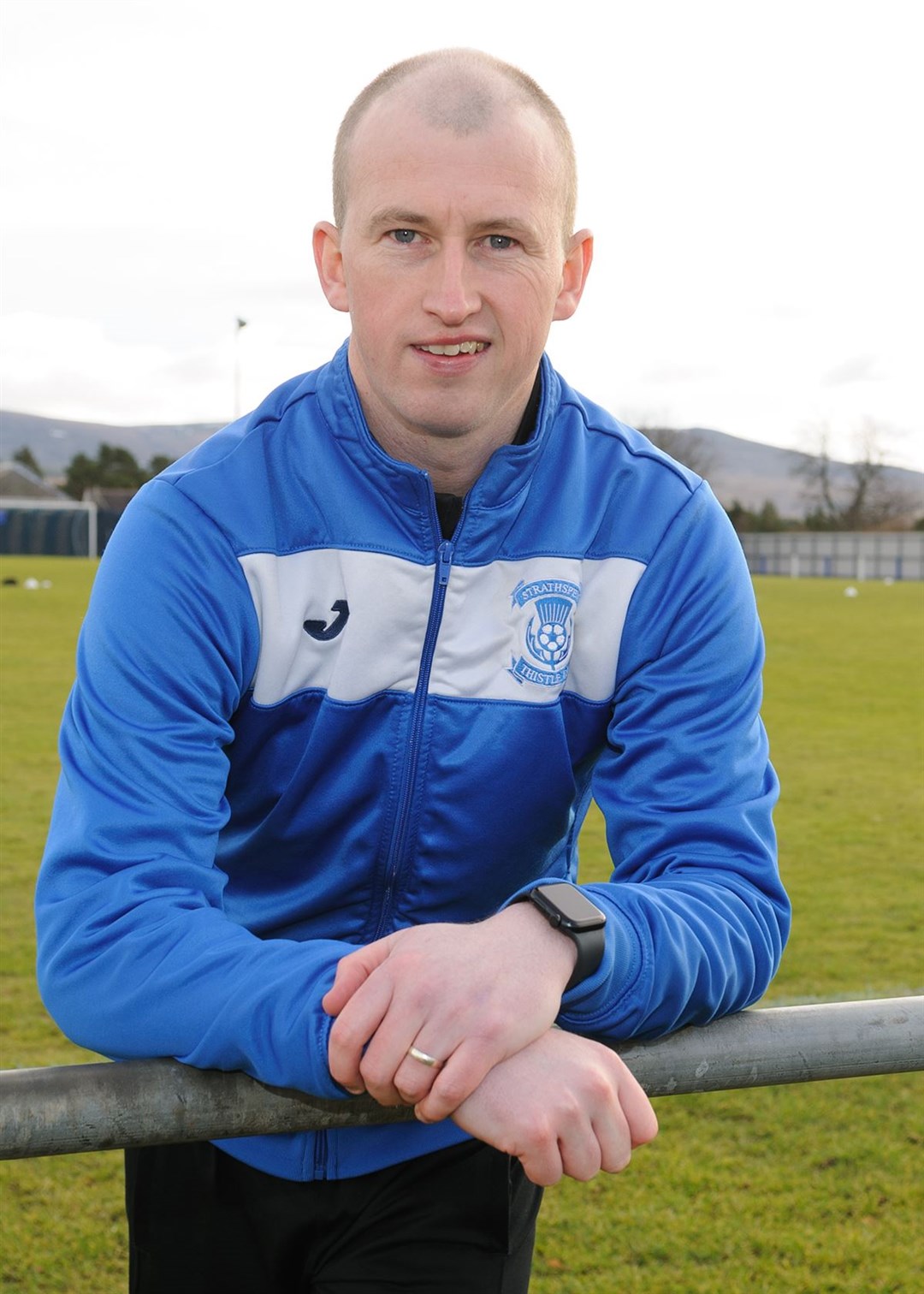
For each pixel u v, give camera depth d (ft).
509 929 3.53
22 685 41.78
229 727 4.51
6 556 205.77
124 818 4.00
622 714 4.91
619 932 3.70
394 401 4.39
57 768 27.53
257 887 5.17
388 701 4.76
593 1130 3.35
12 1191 10.05
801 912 17.90
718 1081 3.48
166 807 4.07
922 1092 12.00
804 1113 11.53
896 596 118.01
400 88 4.20
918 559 193.57
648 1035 3.89
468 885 5.07
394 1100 3.37
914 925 17.29
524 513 4.81
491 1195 4.89
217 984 3.55
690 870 4.33
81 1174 10.37
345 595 4.69
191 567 4.42
